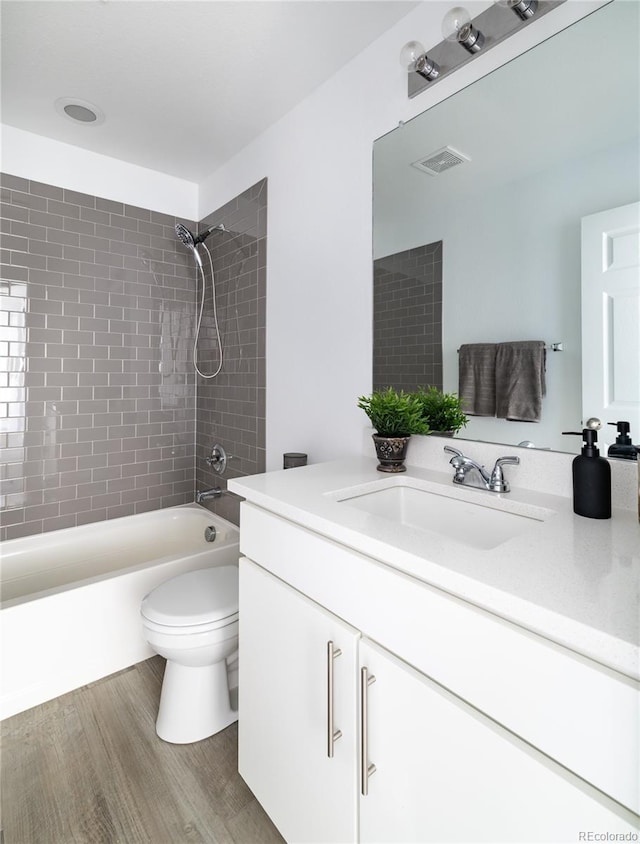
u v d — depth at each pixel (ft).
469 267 4.17
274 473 4.34
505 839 1.98
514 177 3.82
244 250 7.55
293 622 3.23
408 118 4.67
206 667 4.90
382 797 2.60
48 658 5.43
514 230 3.83
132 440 8.49
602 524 2.88
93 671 5.77
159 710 4.99
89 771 4.38
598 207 3.30
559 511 3.16
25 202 7.15
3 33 5.00
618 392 3.22
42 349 7.43
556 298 3.56
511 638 1.95
